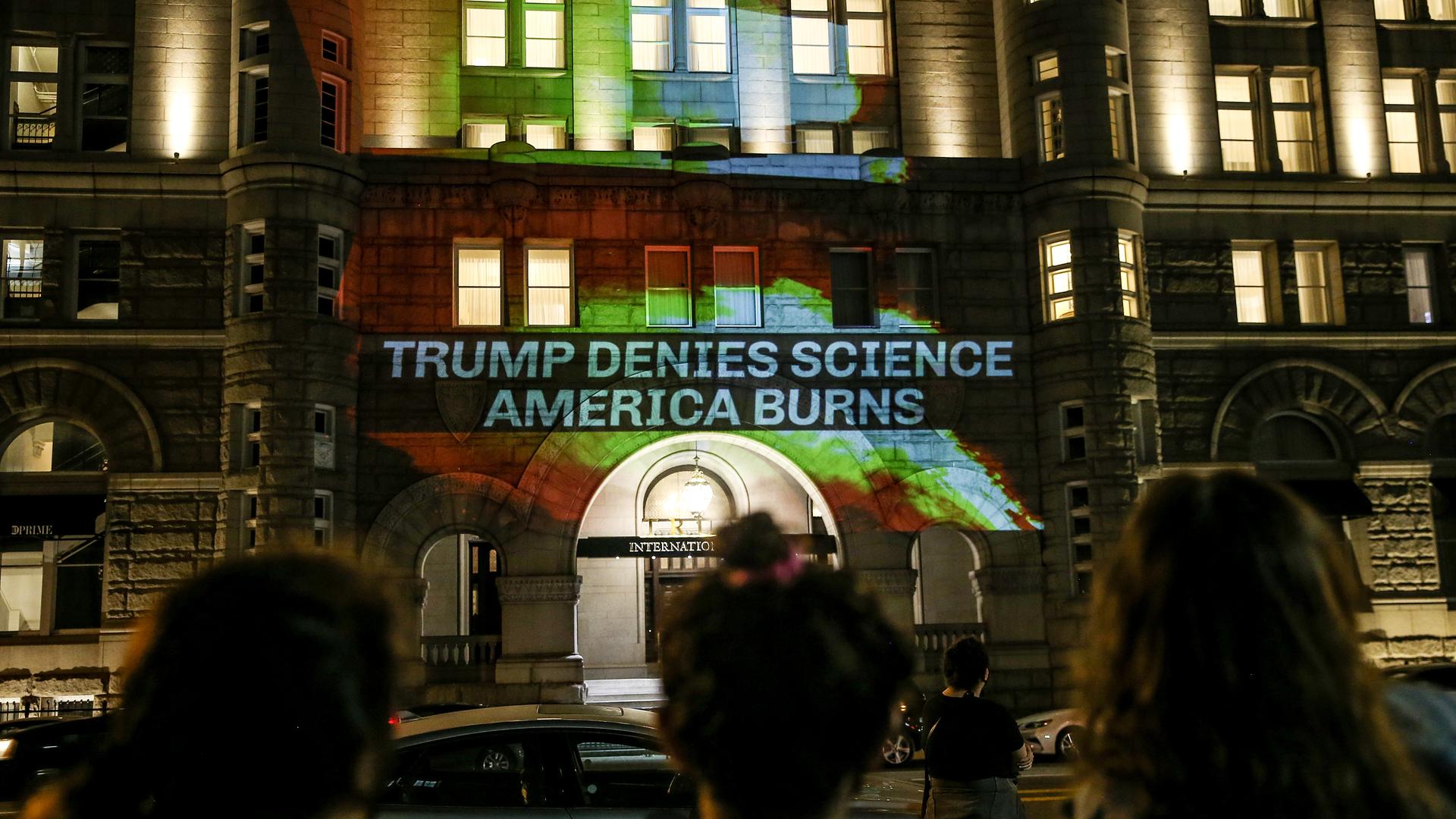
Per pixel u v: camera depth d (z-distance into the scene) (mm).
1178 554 2535
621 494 32344
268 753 2051
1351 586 2600
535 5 30266
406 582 26531
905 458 28656
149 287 27125
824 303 29016
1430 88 32156
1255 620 2432
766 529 2578
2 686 25656
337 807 2133
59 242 27188
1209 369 29812
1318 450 30500
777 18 30891
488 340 27766
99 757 2082
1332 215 30938
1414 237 31234
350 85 28047
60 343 26750
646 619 32531
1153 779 2430
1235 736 2379
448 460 27344
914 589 28125
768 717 2275
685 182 28547
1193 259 30172
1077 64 29391
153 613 2209
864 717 2373
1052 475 28734
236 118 27359
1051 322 29156
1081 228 29031
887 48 31375
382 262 27812
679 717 2371
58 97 27766
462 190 28188
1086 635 2768
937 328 29281
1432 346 30719
